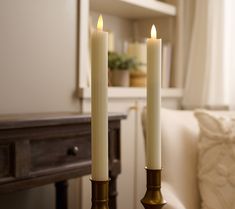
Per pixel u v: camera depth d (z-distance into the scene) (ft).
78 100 5.68
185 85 7.46
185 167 4.42
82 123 4.26
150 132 1.97
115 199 4.75
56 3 5.31
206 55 7.07
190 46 7.39
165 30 7.52
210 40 7.02
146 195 1.95
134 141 6.63
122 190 6.44
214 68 6.98
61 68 5.41
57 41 5.34
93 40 1.73
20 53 4.87
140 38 7.77
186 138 4.59
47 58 5.22
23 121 3.56
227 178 4.19
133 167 6.62
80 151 4.28
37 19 5.07
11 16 4.75
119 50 7.46
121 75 6.36
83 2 5.62
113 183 4.72
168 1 7.50
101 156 1.74
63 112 5.13
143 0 6.50
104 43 1.73
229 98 6.85
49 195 5.46
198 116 4.58
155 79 1.97
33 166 3.73
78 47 5.62
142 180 6.73
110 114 4.55
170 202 3.67
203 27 7.16
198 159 4.50
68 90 5.53
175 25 7.45
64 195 5.26
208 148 4.37
